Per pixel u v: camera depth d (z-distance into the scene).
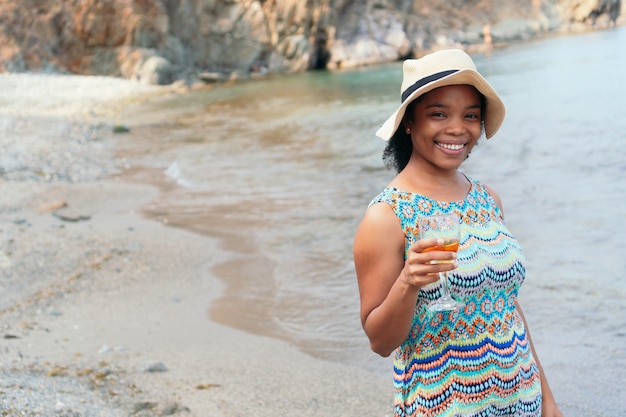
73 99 24.25
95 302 6.23
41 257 7.34
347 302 6.09
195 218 9.05
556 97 16.98
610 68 22.05
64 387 4.43
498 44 37.88
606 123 12.89
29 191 10.55
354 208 9.06
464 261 2.36
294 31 33.06
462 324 2.37
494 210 2.55
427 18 38.19
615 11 45.22
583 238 6.94
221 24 32.69
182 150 14.44
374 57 33.66
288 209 9.23
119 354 5.08
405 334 2.32
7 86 26.03
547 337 5.07
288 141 14.53
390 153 2.71
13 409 4.05
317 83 26.70
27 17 30.03
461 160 2.49
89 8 30.14
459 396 2.36
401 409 2.45
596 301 5.54
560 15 44.00
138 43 30.47
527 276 6.18
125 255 7.50
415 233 2.41
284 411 4.23
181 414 4.15
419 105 2.46
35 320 5.80
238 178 11.37
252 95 24.23
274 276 6.82
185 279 6.84
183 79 30.19
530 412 2.47
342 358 5.04
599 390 4.32
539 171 9.91
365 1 34.81
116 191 10.75
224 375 4.73
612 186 8.67
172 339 5.42
